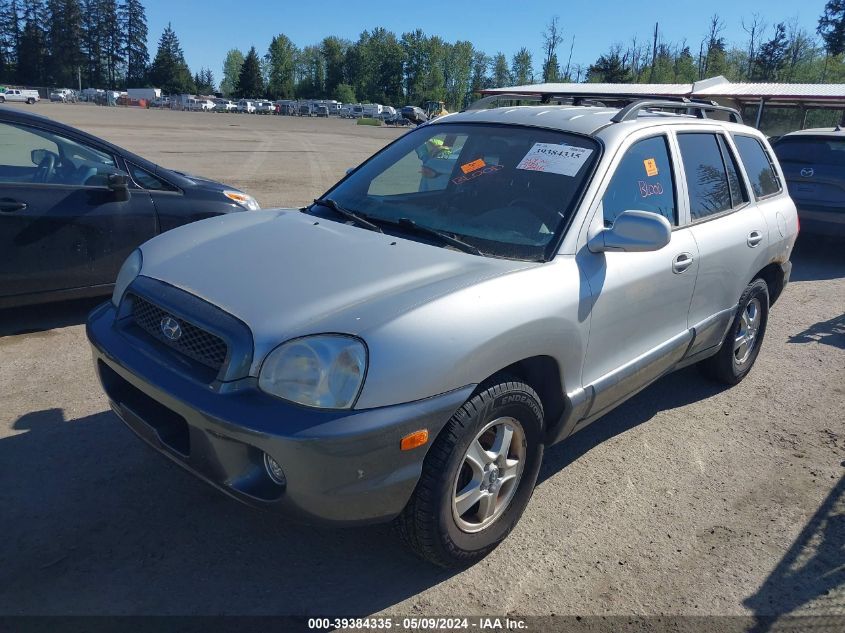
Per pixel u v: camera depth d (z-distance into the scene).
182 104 96.50
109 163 5.75
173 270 3.04
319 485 2.42
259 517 3.27
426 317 2.59
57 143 5.52
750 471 3.99
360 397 2.44
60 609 2.65
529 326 2.86
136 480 3.50
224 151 23.30
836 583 3.07
